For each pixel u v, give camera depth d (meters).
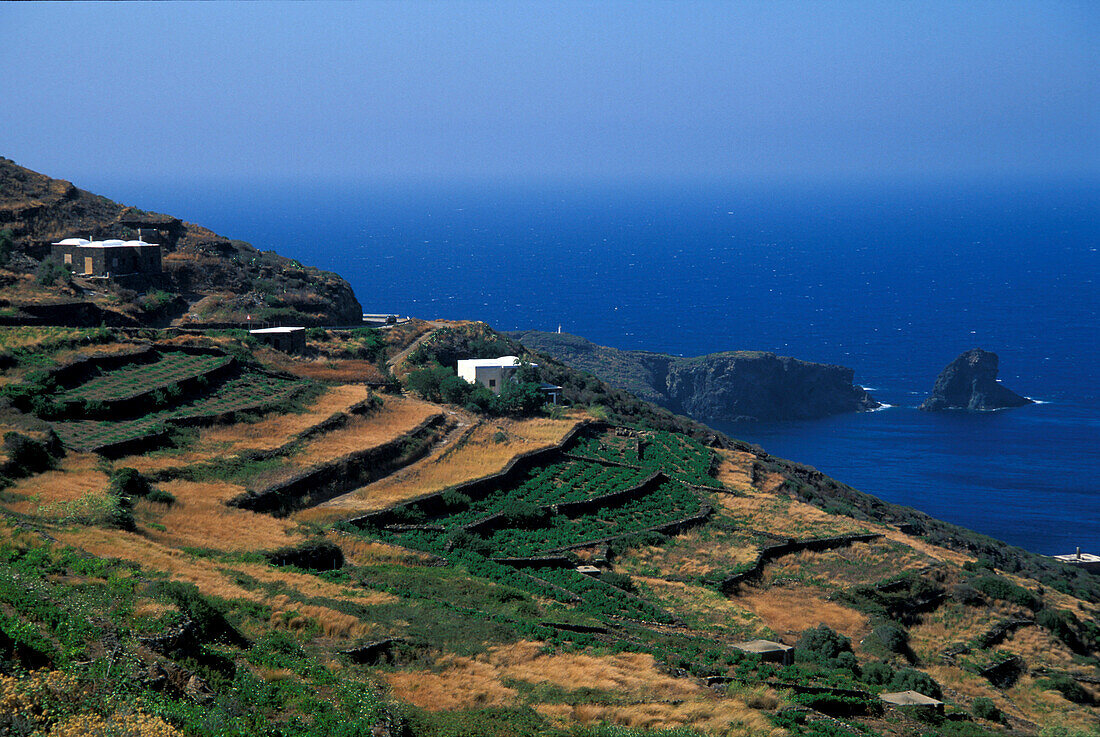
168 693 35.50
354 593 55.88
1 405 73.75
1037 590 91.19
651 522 86.94
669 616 66.88
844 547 88.38
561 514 84.69
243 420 86.75
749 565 80.88
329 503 75.94
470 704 44.50
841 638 68.81
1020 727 63.66
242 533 62.69
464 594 60.72
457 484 83.19
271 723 36.41
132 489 64.31
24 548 45.75
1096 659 78.75
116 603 40.41
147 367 93.19
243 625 45.50
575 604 65.50
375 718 38.88
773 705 52.34
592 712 45.88
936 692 62.56
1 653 33.41
